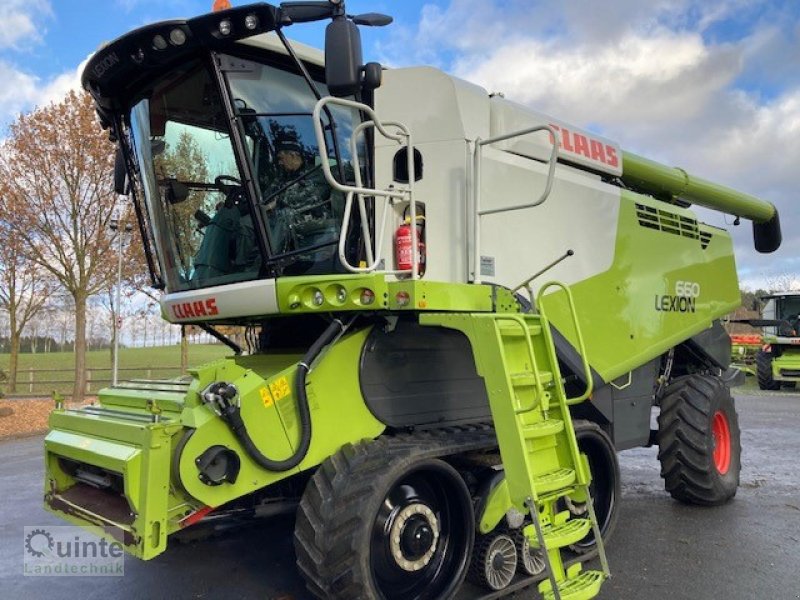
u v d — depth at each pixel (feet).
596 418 16.96
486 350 11.10
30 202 48.60
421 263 13.10
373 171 13.07
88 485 13.09
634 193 19.36
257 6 11.13
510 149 15.01
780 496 21.12
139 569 15.11
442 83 13.76
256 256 13.08
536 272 15.06
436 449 11.65
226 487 10.44
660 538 16.81
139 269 54.03
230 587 13.96
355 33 10.77
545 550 10.58
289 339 15.38
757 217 28.91
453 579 11.87
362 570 10.33
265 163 12.71
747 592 13.39
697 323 20.84
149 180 14.75
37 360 113.09
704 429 19.08
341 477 10.96
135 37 11.99
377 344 12.32
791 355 61.31
